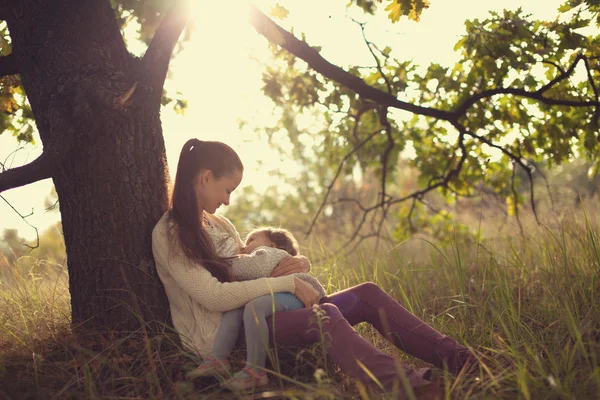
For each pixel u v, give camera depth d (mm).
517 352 2619
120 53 3092
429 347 2639
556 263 3725
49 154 2707
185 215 2799
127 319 2898
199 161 2850
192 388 2465
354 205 9352
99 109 2832
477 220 6762
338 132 5793
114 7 4324
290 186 11461
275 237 3139
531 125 4785
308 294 2744
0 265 4277
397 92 4582
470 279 4215
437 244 5914
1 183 2623
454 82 4547
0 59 3266
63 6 3008
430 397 2240
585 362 2520
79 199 2951
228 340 2680
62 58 2961
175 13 3174
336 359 2471
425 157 5641
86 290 2959
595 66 4273
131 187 2949
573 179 8539
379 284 4156
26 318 3303
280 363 2766
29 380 2525
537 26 4141
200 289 2689
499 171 5523
